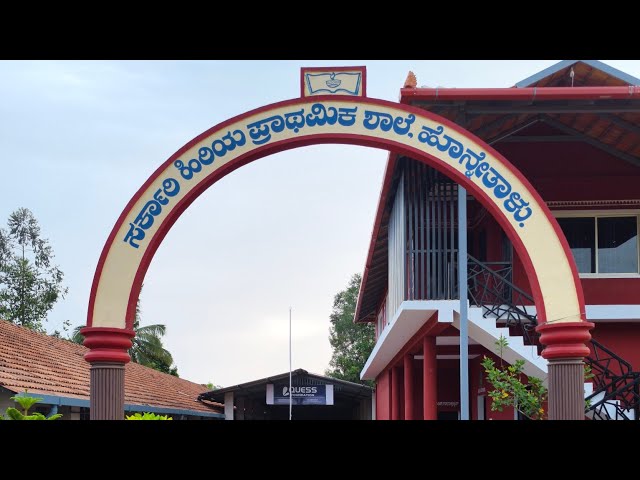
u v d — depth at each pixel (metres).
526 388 10.27
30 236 31.19
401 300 12.87
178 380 28.97
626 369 12.98
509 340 11.16
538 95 10.70
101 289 8.03
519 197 8.34
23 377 11.41
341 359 47.59
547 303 8.12
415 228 12.02
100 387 7.85
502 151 13.41
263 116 8.38
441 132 8.41
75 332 32.72
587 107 11.01
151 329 34.78
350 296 49.31
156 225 8.18
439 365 19.95
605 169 13.35
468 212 14.12
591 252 13.29
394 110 8.42
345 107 8.40
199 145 8.32
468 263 12.48
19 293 30.31
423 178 12.08
